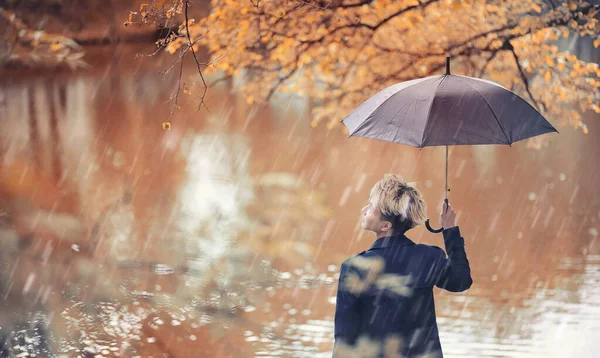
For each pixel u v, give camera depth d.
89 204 12.55
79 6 41.06
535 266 11.55
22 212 7.96
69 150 21.06
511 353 8.15
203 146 22.45
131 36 42.66
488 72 13.33
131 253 9.89
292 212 12.17
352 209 14.90
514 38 13.07
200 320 8.41
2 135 23.27
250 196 15.28
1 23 34.09
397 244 4.72
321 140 23.81
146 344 7.73
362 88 13.73
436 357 4.64
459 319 9.27
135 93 33.31
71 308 7.76
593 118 28.20
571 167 19.89
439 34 13.42
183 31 8.77
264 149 22.03
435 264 4.70
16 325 7.42
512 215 14.88
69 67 37.06
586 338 8.59
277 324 8.77
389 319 4.55
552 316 9.34
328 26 13.21
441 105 4.86
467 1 12.38
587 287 10.49
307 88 14.15
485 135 4.77
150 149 21.67
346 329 4.52
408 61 13.52
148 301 8.41
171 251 10.21
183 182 17.08
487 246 12.68
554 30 13.01
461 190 17.11
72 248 7.96
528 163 20.47
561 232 13.60
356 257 4.65
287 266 10.79
